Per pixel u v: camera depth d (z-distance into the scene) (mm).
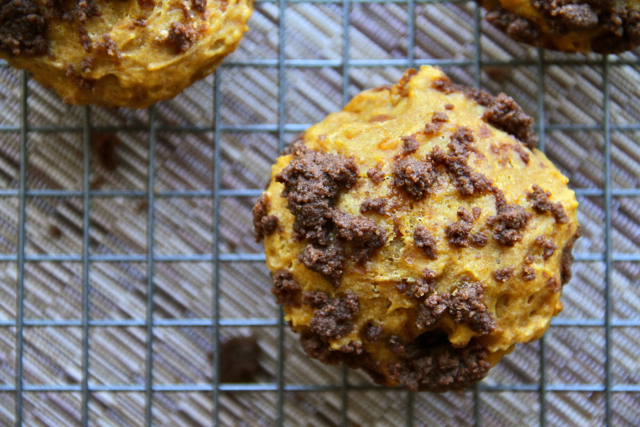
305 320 327
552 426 360
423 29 364
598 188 362
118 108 362
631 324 357
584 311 362
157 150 364
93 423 361
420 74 337
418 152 323
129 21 329
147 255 363
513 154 328
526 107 363
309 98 363
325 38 364
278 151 363
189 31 330
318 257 318
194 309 363
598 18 341
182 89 344
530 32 346
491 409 361
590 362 361
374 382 357
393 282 318
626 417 360
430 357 323
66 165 363
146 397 360
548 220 323
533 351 361
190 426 361
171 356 363
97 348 362
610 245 354
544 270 322
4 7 327
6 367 362
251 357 362
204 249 364
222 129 359
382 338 324
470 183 319
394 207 319
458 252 317
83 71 330
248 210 363
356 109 342
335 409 362
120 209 364
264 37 363
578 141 363
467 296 315
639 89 362
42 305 363
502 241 318
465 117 329
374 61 361
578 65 362
